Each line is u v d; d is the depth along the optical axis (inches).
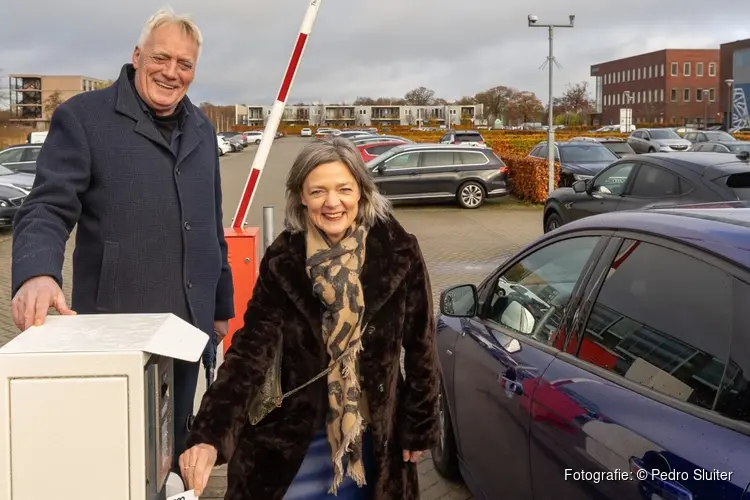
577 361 105.9
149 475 64.6
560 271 122.8
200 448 86.0
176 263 107.7
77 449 61.9
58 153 102.0
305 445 93.4
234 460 94.3
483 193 719.1
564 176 728.3
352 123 5098.4
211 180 113.0
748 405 76.8
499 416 121.6
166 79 104.7
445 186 714.2
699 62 3799.2
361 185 93.5
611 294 105.8
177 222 107.4
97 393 61.6
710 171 302.0
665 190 323.0
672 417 83.1
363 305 91.1
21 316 84.2
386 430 92.7
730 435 76.0
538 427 106.3
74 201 101.0
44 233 94.6
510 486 117.7
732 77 3085.6
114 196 104.1
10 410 61.4
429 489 157.9
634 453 83.7
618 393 92.9
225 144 2135.8
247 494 93.2
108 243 104.4
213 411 88.7
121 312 105.6
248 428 94.8
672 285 94.5
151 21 104.3
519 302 132.9
